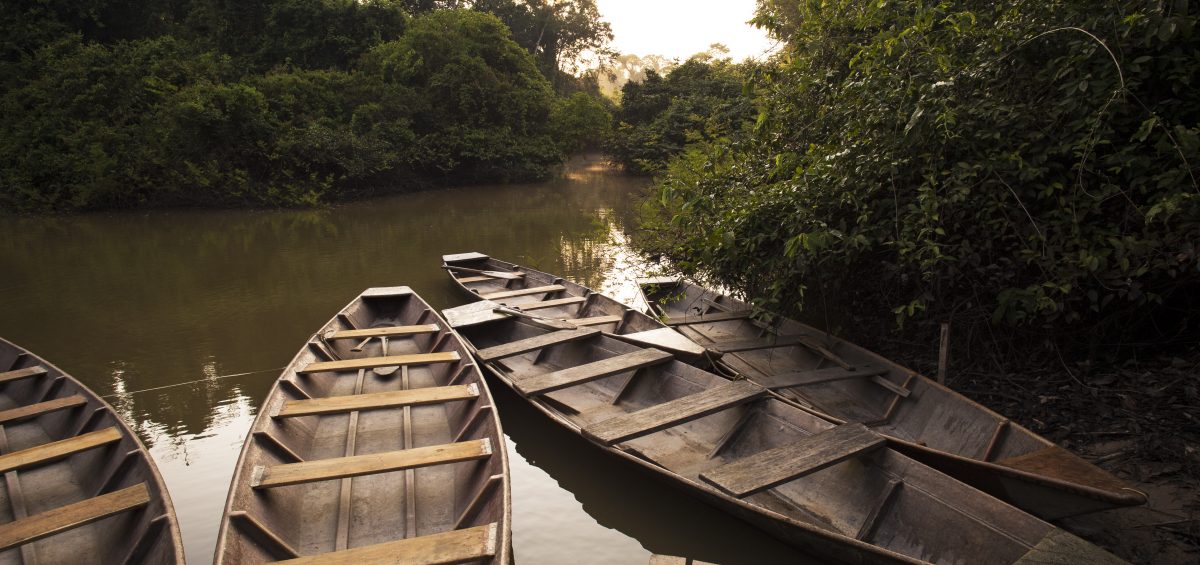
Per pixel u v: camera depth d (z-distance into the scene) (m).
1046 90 5.17
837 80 7.35
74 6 22.27
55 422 5.30
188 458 5.13
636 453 5.02
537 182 28.61
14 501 4.23
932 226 5.34
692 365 6.00
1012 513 3.38
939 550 3.60
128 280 10.75
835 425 4.47
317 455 4.88
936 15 5.96
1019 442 4.22
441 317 7.97
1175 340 5.39
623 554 4.11
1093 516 3.89
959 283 5.83
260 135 19.55
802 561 3.88
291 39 25.23
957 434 4.75
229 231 15.49
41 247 13.43
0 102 18.45
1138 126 4.77
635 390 6.13
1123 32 4.47
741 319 7.50
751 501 4.43
